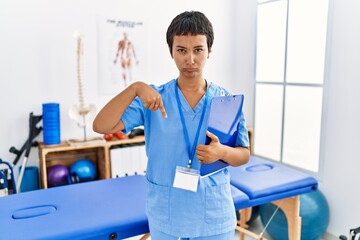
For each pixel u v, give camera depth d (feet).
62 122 10.42
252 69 12.14
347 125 8.86
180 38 3.60
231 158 3.95
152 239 4.28
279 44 11.00
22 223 4.99
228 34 12.75
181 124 3.93
